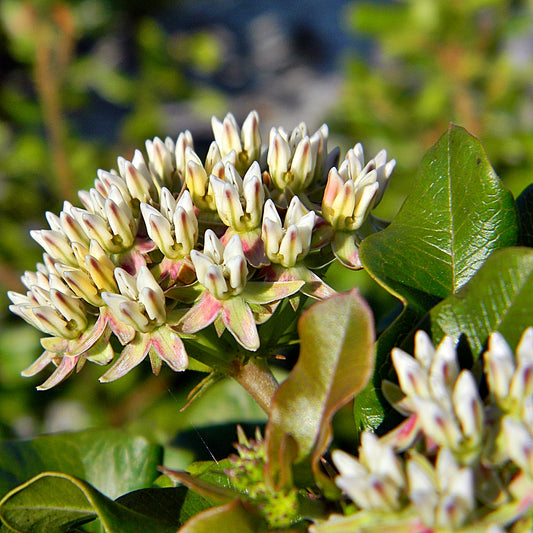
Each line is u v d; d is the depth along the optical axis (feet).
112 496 0.83
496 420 0.59
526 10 1.67
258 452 0.64
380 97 1.69
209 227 0.73
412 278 0.70
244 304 0.70
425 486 0.57
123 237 0.72
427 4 1.60
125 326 0.71
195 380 1.44
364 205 0.72
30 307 0.74
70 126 1.79
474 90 1.64
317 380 0.63
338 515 0.60
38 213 1.73
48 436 0.84
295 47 3.46
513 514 0.58
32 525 0.71
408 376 0.60
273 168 0.74
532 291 0.64
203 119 2.83
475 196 0.71
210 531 0.61
